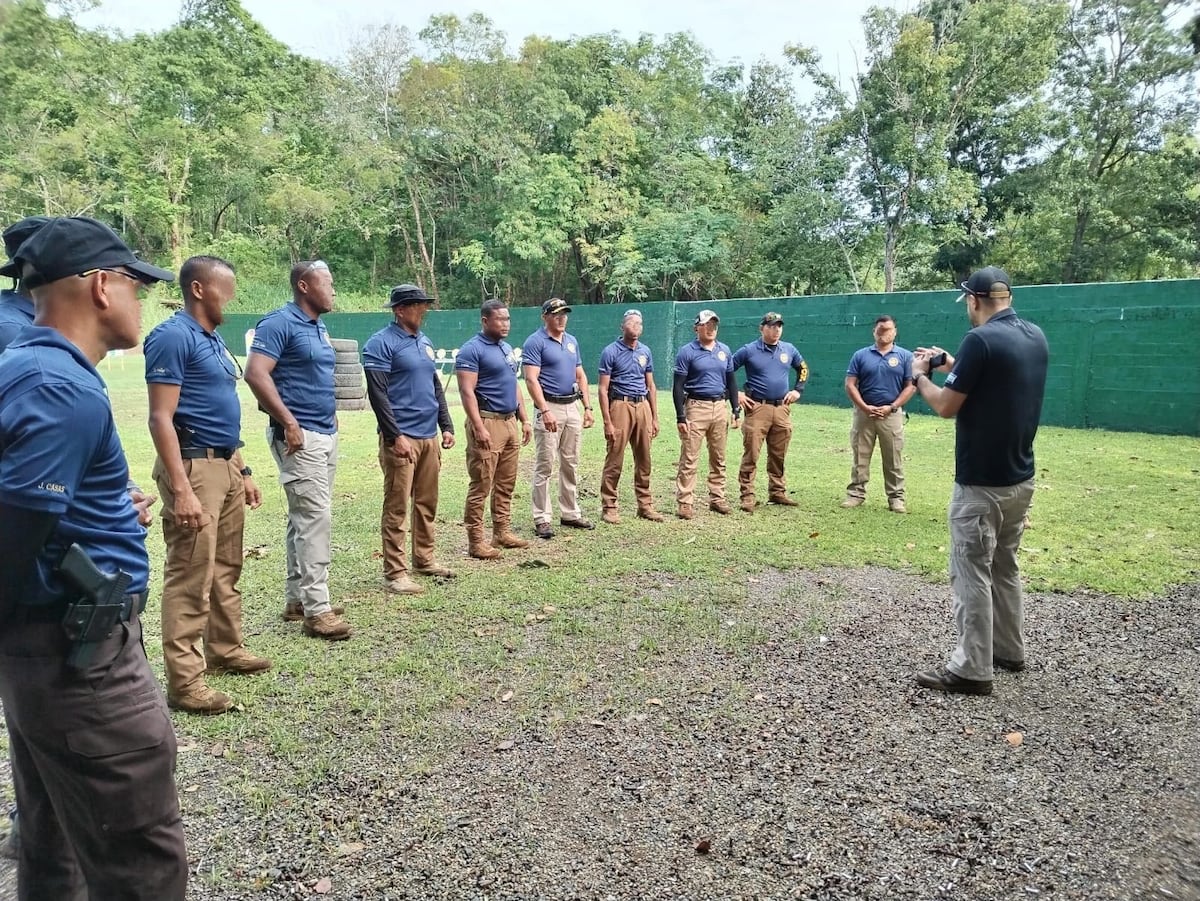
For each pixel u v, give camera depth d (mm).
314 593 4023
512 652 3873
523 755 2887
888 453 6984
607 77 38312
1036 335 3295
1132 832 2406
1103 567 5156
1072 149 26625
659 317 18953
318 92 38625
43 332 1533
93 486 1566
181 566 3176
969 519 3330
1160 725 3105
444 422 5164
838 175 28734
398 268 42500
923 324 14383
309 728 3102
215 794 2633
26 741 1573
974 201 26406
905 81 26188
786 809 2531
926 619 4336
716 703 3312
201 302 3250
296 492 3953
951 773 2752
